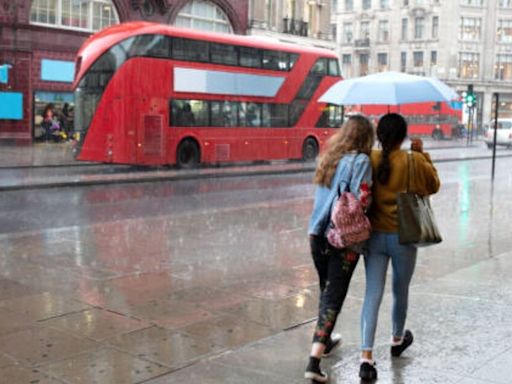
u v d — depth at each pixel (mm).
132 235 11133
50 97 35406
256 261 9195
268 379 4789
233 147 24703
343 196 4664
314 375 4734
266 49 25672
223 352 5438
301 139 27453
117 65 21422
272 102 26109
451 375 4852
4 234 11148
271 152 26188
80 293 7301
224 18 41625
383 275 4953
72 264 8820
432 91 6422
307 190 19438
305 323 6277
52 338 5723
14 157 27109
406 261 4918
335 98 6672
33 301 6918
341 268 4820
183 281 7965
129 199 16562
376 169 4832
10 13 32875
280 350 5426
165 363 5145
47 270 8438
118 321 6266
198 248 10070
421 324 6074
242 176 23797
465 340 5629
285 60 26484
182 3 38500
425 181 4855
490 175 25172
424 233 4770
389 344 5555
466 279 7855
